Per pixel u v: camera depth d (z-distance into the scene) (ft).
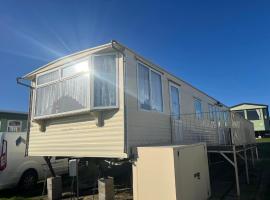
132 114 20.80
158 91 25.57
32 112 27.91
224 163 42.86
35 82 28.19
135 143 20.58
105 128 20.72
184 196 17.79
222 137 37.29
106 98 20.74
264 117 94.84
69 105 22.77
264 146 69.31
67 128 23.67
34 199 24.08
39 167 29.35
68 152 23.18
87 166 28.43
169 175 17.25
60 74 24.39
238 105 98.63
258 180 29.58
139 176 18.90
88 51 22.08
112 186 21.11
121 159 21.67
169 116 27.07
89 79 21.42
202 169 21.80
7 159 26.53
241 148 29.78
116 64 21.06
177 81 30.37
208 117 40.27
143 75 23.27
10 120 47.57
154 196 17.83
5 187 25.99
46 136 25.73
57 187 24.09
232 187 26.27
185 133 30.48
